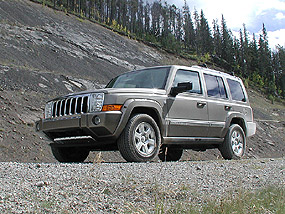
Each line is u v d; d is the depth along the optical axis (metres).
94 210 2.12
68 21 51.94
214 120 6.62
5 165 3.81
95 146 5.83
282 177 3.65
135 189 2.65
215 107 6.67
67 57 31.72
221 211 2.18
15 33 31.16
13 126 11.48
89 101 5.01
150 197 2.47
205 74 6.88
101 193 2.51
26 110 13.37
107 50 44.16
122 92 5.10
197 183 3.04
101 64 35.44
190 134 6.07
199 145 6.71
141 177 3.20
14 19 38.09
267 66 108.88
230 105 7.15
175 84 6.02
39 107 14.30
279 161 5.48
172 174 3.52
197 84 6.55
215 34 113.62
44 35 35.78
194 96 6.31
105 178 3.09
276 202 2.41
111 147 5.62
